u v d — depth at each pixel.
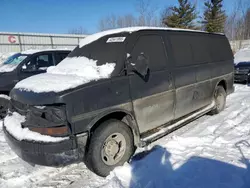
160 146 3.78
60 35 27.38
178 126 4.04
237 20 31.17
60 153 2.53
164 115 3.70
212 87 5.04
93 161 2.86
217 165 3.12
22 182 2.94
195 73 4.34
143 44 3.46
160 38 3.77
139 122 3.29
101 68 3.14
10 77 5.65
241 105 6.46
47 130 2.54
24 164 3.38
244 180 2.77
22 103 2.81
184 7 30.72
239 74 10.41
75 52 4.05
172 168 3.10
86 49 3.82
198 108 4.66
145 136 3.47
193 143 3.91
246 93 8.35
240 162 3.18
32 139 2.56
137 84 3.20
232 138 4.08
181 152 3.56
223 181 2.77
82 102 2.63
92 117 2.71
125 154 3.19
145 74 3.20
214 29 32.03
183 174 2.96
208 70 4.79
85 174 3.12
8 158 3.56
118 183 2.77
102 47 3.56
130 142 3.24
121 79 3.03
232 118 5.24
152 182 2.80
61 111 2.52
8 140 2.88
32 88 2.81
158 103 3.54
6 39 24.08
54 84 2.75
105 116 3.05
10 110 3.22
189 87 4.18
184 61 4.11
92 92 2.73
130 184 2.78
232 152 3.50
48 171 3.20
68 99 2.53
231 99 7.38
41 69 6.26
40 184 2.90
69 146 2.55
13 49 24.67
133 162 3.28
